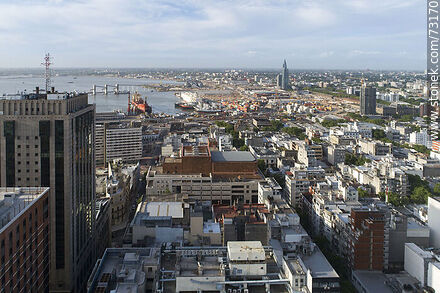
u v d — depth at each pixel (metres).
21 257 190.38
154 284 195.50
